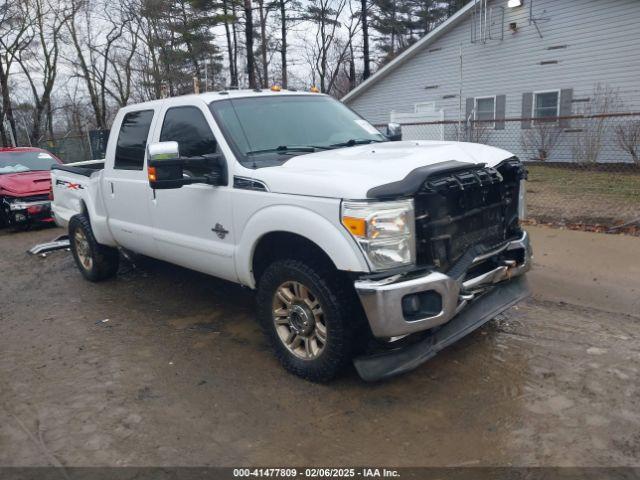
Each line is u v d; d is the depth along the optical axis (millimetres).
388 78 21562
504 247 3945
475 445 3025
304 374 3807
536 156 17266
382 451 3021
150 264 7125
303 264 3646
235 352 4398
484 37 18094
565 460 2857
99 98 36219
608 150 15445
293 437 3195
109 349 4586
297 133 4559
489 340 4352
